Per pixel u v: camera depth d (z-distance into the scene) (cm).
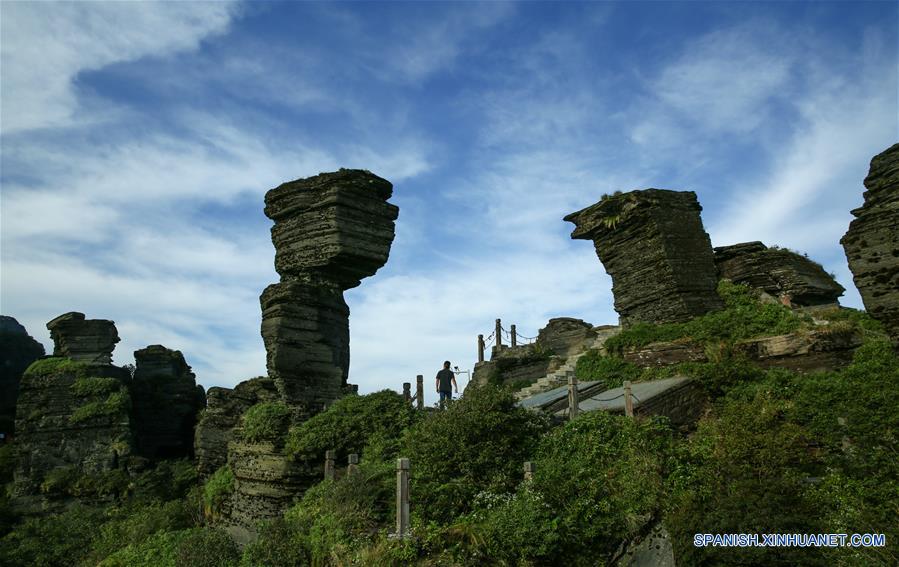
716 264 2769
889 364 1636
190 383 5609
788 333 1983
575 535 1183
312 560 1433
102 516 3872
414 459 1546
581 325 3478
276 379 2288
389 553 1192
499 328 3981
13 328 8075
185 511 2836
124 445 4494
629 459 1380
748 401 1778
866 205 1961
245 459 2188
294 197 2530
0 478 4653
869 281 1884
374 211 2525
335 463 2012
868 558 1003
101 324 5166
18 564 3425
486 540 1161
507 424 1502
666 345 2194
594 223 2714
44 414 4584
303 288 2367
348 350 2592
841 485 1238
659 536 1194
